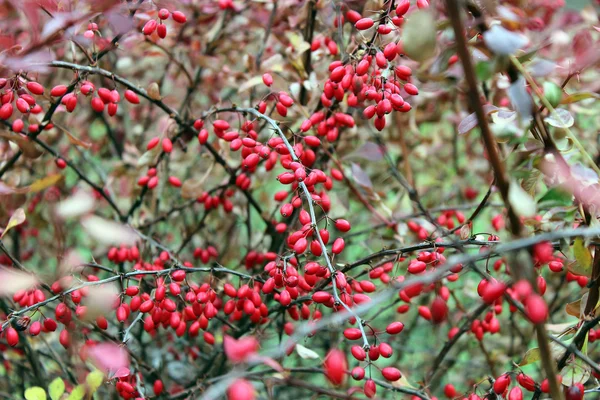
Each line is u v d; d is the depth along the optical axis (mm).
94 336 880
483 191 1061
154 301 670
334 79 672
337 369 527
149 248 809
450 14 508
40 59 647
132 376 704
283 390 963
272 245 830
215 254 841
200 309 677
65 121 978
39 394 644
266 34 861
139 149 1005
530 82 574
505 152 777
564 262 667
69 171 1022
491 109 630
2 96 681
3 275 570
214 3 889
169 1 770
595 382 675
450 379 939
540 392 619
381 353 591
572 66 657
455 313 940
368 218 997
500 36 537
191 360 894
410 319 1011
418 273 616
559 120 585
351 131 849
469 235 656
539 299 514
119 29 638
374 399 586
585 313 621
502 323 960
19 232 908
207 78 930
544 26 793
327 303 618
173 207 864
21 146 736
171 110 760
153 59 990
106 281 645
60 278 662
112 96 708
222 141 790
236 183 816
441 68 590
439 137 1047
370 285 677
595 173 587
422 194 997
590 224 593
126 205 940
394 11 665
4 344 845
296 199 642
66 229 875
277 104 714
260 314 688
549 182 681
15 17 731
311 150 768
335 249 636
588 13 809
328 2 796
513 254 529
